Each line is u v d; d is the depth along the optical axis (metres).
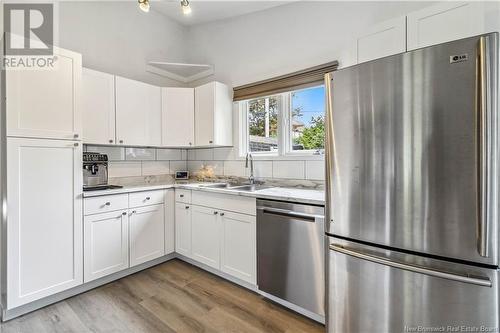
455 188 1.04
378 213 1.24
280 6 2.70
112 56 2.87
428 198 1.10
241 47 3.01
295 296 1.84
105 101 2.51
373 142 1.25
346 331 1.38
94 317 1.81
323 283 1.69
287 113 2.68
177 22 3.48
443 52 1.06
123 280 2.36
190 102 3.10
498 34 0.96
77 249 2.08
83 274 2.12
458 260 1.05
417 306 1.15
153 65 3.23
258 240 2.05
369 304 1.29
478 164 0.99
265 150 2.90
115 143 2.58
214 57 3.28
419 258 1.14
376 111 1.24
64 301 2.01
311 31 2.47
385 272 1.23
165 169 3.35
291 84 2.54
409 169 1.15
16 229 1.79
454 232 1.05
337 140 1.39
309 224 1.75
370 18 2.16
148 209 2.58
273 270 1.96
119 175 2.90
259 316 1.83
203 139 2.99
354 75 1.32
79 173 2.10
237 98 3.01
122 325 1.72
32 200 1.86
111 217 2.29
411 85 1.14
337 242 1.41
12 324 1.73
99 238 2.22
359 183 1.31
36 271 1.87
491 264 0.99
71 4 2.57
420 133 1.11
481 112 0.98
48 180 1.93
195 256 2.58
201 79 3.41
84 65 2.65
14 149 1.78
